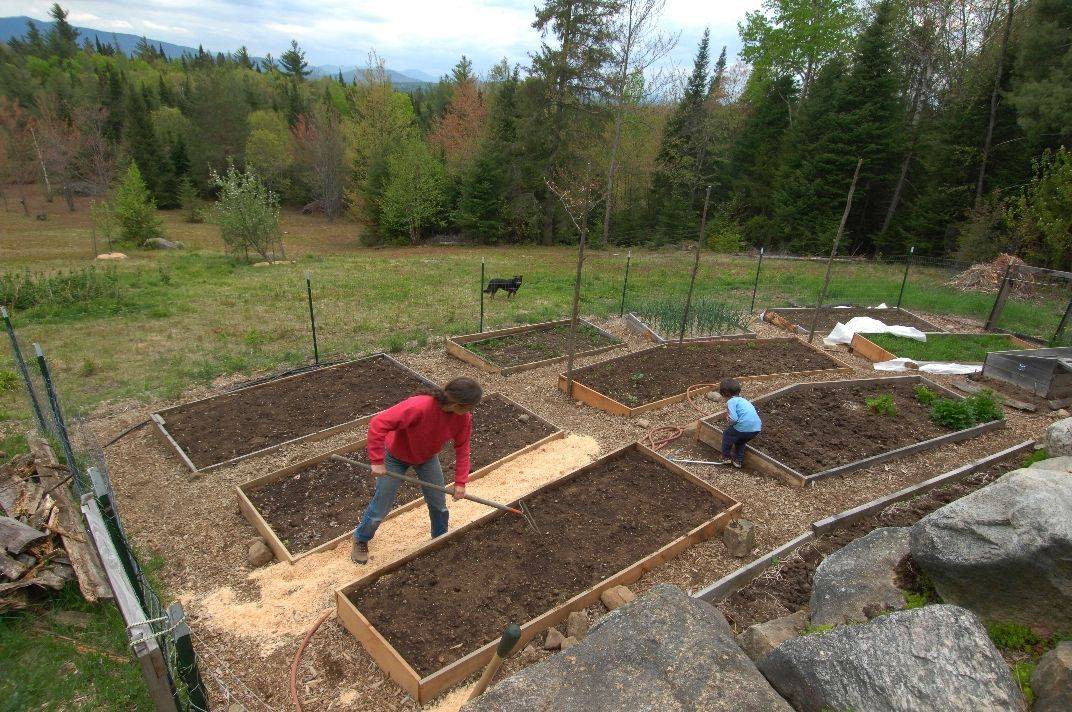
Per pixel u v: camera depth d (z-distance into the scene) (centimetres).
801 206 2533
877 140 2359
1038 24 1859
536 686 239
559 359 900
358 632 376
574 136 2620
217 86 5103
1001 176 2108
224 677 353
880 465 605
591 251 2716
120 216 2595
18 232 3184
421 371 860
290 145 4850
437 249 2819
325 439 643
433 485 424
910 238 2317
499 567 434
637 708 228
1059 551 286
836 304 1355
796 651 274
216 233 3462
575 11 2328
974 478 581
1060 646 268
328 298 1402
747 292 1552
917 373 903
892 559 389
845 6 3006
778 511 525
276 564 451
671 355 914
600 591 410
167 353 949
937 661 252
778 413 712
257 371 864
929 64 2495
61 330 1067
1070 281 1403
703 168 2945
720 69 2812
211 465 582
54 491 459
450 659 356
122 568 299
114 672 343
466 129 3750
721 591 423
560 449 630
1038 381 802
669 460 587
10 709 316
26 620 373
